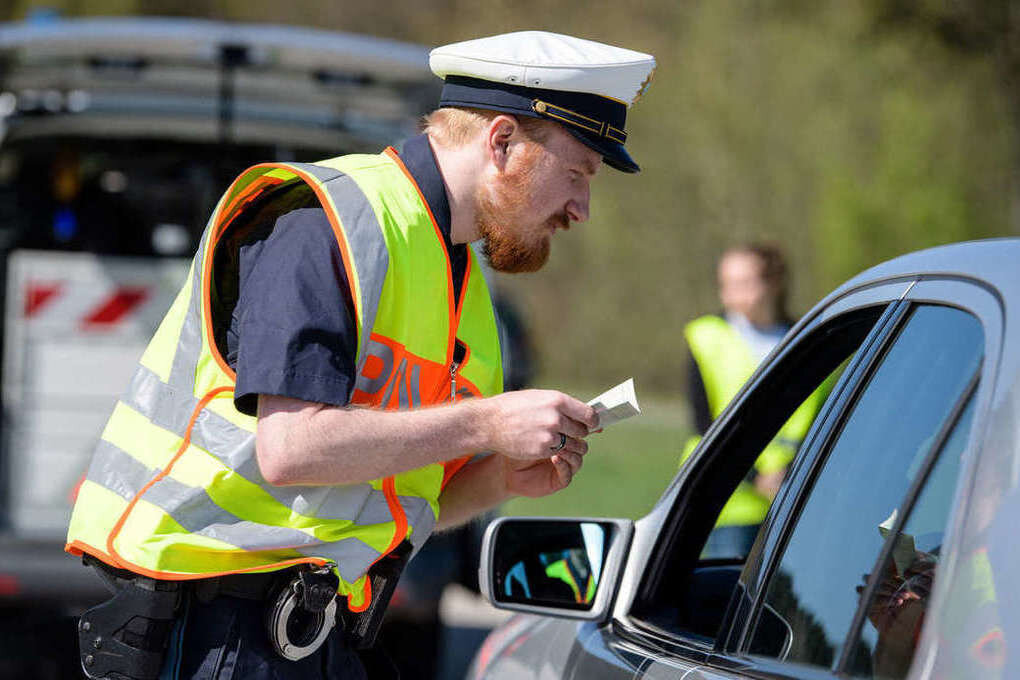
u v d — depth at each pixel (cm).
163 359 518
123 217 1359
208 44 1202
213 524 500
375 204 500
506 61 511
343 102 1326
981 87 3925
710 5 4744
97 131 1348
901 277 440
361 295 483
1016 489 318
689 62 4775
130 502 505
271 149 1380
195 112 1323
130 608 499
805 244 4578
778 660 420
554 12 5306
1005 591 308
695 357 1210
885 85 4300
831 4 4506
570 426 490
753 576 458
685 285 4816
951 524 334
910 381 405
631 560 563
